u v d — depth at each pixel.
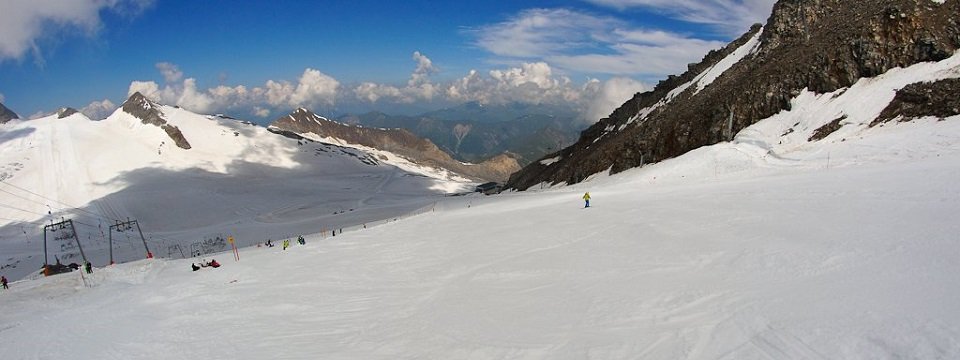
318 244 44.56
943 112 43.72
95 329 21.42
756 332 12.43
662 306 15.52
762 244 20.33
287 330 19.39
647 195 45.25
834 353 10.73
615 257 23.11
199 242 115.19
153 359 17.23
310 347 17.11
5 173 174.25
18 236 127.62
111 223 140.50
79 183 176.00
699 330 13.29
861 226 20.25
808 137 53.34
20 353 19.00
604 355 12.91
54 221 138.38
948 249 15.33
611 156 87.62
